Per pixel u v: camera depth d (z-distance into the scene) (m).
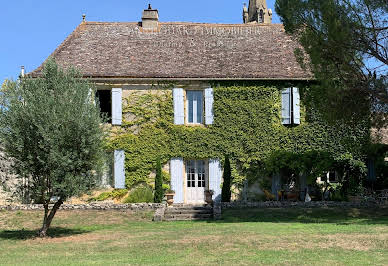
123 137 21.67
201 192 22.03
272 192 21.64
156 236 13.59
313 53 15.73
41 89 14.16
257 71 22.14
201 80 21.86
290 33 17.19
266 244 11.47
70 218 18.17
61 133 13.69
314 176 21.33
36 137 13.80
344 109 16.25
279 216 17.83
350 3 15.62
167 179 21.61
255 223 16.11
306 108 22.14
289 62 22.84
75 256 10.80
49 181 14.27
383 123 17.30
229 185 20.81
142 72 21.89
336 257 9.74
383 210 18.45
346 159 21.42
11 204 20.00
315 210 18.70
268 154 21.75
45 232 14.65
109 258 10.38
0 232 15.70
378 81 15.70
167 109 21.91
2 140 13.76
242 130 21.88
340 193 21.06
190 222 17.27
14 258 10.73
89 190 14.66
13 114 13.74
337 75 15.91
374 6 15.34
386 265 8.91
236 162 21.78
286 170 21.81
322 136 21.88
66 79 14.73
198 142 21.77
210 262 9.50
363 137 21.69
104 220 17.84
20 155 13.85
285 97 22.02
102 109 22.78
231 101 21.91
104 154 14.88
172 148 21.73
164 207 19.16
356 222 15.84
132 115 21.88
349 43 15.33
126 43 24.05
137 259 10.12
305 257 9.81
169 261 9.75
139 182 21.70
